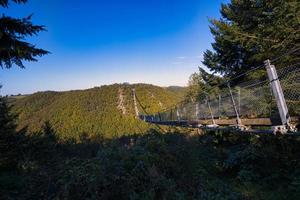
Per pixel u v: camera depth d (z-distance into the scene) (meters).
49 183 5.70
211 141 11.74
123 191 4.88
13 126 12.92
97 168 5.22
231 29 15.95
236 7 19.11
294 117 5.84
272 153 6.84
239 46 18.59
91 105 192.00
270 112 7.94
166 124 20.77
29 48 7.27
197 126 12.10
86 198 4.80
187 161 6.53
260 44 14.38
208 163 8.02
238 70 20.03
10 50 7.21
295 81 6.70
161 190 5.16
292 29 11.65
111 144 6.26
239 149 8.78
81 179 5.19
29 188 5.98
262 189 5.82
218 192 5.73
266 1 13.41
